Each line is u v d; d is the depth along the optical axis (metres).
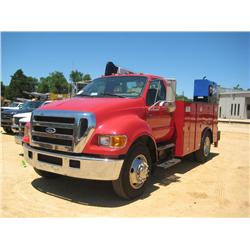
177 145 6.72
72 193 5.23
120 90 5.89
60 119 4.66
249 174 7.04
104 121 4.62
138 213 4.43
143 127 5.00
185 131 6.80
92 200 4.92
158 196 5.20
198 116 7.62
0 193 5.09
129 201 4.91
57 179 6.02
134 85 5.82
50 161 4.77
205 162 8.40
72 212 4.41
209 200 5.10
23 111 13.31
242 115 40.31
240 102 40.66
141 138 5.10
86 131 4.43
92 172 4.39
